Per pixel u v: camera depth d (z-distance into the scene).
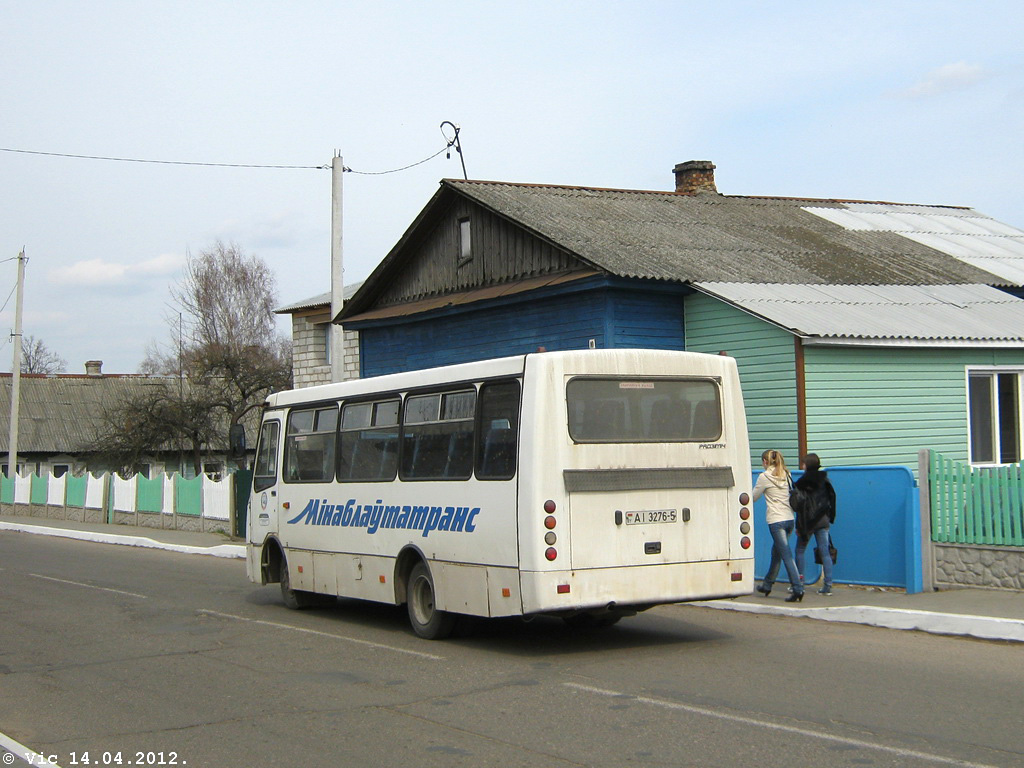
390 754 6.96
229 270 62.28
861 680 8.80
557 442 10.16
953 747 6.73
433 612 11.48
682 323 18.84
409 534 11.83
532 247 20.33
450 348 22.42
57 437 57.47
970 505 12.62
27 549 25.81
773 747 6.81
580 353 10.45
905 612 11.14
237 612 14.29
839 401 16.66
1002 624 10.28
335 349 21.61
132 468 48.03
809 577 14.15
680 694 8.46
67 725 8.00
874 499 13.46
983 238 26.41
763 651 10.33
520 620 13.10
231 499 26.69
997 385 18.62
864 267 21.38
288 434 14.63
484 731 7.49
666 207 24.27
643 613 13.32
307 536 13.94
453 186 22.08
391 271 24.36
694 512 10.80
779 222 24.70
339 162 21.81
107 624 13.21
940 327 17.28
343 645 11.42
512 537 10.22
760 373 17.12
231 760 6.93
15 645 11.75
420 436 11.84
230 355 49.38
